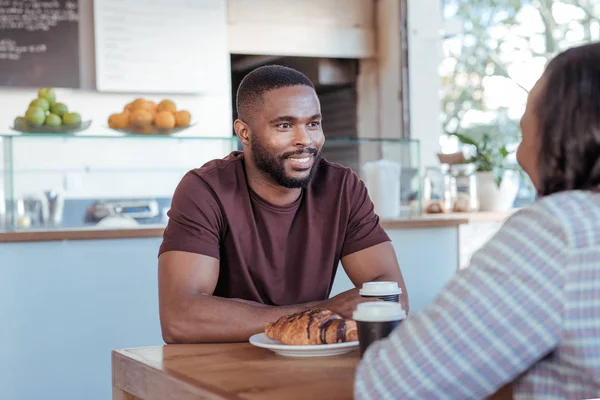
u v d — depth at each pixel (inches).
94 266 103.2
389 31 201.0
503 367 33.2
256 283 68.1
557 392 33.8
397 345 35.1
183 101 183.5
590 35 210.2
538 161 37.0
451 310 33.9
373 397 34.7
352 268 71.8
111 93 177.0
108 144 110.4
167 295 62.3
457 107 226.7
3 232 98.3
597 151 34.9
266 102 65.6
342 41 200.1
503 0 220.2
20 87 168.6
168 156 113.8
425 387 33.8
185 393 42.8
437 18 200.7
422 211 126.9
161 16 178.4
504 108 220.5
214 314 59.1
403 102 198.1
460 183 132.2
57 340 101.3
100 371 103.6
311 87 67.6
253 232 67.4
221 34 184.2
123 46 175.5
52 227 107.7
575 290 32.1
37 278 100.3
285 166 66.0
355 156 116.0
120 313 104.6
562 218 33.1
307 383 41.9
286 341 49.5
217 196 66.6
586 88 35.0
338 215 70.4
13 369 99.3
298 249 69.0
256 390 40.4
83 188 110.3
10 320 99.1
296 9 196.1
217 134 185.8
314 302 61.3
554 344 32.7
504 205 131.7
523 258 33.2
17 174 104.7
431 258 119.6
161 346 55.7
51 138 106.1
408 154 118.6
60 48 171.2
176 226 65.2
